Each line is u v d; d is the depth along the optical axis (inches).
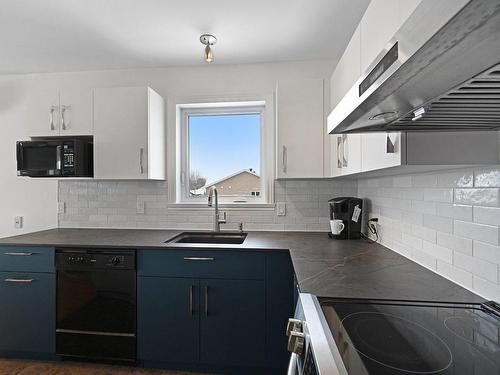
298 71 97.3
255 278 73.7
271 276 73.4
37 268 78.0
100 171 89.7
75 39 81.7
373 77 26.0
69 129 91.4
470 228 42.9
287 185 98.9
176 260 75.0
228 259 74.1
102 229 102.5
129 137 89.0
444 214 49.3
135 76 102.4
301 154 86.1
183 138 105.7
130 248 75.5
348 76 60.6
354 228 84.9
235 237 95.4
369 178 86.1
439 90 25.4
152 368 78.0
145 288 75.4
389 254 66.6
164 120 101.0
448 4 14.6
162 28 76.2
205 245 76.1
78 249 76.7
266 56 93.0
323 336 30.6
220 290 74.2
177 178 102.7
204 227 100.9
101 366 79.0
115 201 103.8
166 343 75.2
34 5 66.4
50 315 77.9
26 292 78.4
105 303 76.4
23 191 107.6
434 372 26.7
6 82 106.6
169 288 75.0
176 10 68.6
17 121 106.5
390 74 22.3
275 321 73.2
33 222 107.1
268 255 73.5
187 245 75.7
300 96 86.2
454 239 46.7
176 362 76.3
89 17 71.2
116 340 76.3
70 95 91.4
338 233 84.4
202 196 106.3
